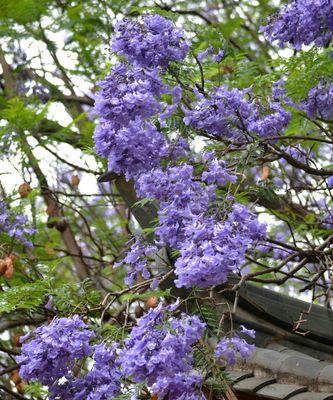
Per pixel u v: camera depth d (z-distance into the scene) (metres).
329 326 3.37
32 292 3.18
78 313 2.99
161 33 2.66
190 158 2.74
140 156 2.57
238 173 2.64
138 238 2.84
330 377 2.86
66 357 2.59
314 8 2.91
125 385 2.64
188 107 2.89
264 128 2.85
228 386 2.64
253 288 3.23
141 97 2.49
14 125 4.36
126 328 2.77
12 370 4.09
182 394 2.38
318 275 2.88
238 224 2.40
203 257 2.27
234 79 3.78
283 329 3.30
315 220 4.07
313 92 3.08
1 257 4.14
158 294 2.82
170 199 2.53
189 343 2.34
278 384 2.94
